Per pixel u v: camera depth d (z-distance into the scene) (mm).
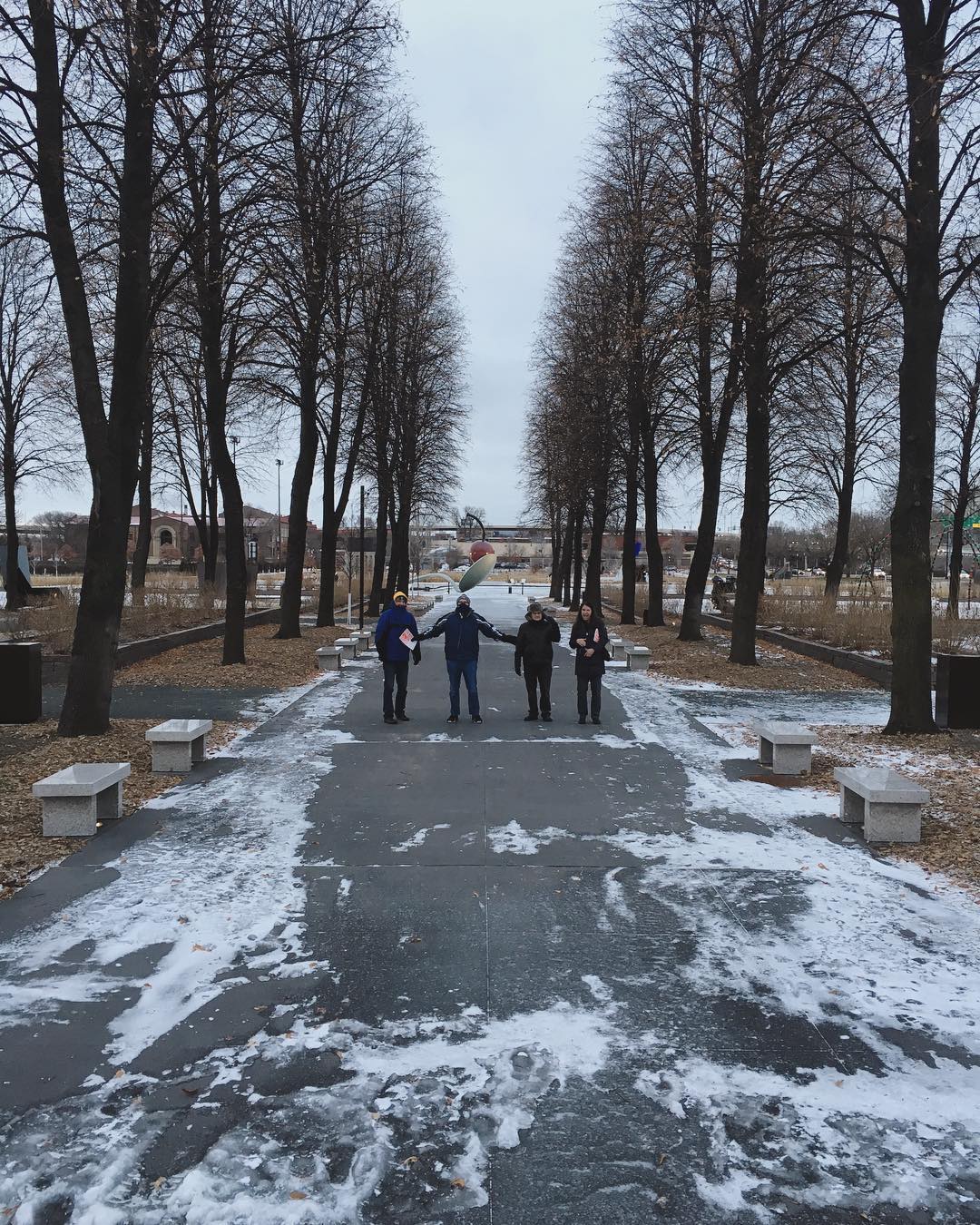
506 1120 3598
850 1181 3258
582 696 12289
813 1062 4035
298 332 19078
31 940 5270
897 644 11281
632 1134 3514
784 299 16406
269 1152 3395
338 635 26234
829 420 24969
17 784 8578
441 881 6277
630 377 23734
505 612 44344
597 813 7953
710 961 5059
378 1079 3877
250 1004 4535
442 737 11258
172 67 10203
